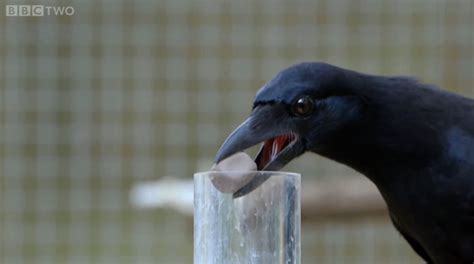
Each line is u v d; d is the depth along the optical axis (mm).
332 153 7133
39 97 14227
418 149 7152
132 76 14195
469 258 7367
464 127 7219
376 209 11461
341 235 14422
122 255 14141
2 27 14172
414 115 7129
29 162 14211
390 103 7078
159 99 14195
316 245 14453
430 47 14266
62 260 14180
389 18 14266
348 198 11398
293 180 5547
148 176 14125
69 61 14203
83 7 14203
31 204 14195
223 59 14180
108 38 14203
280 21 14203
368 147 7125
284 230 5527
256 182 5508
